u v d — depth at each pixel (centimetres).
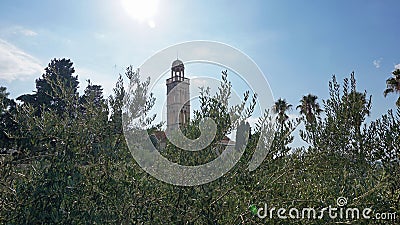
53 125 380
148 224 355
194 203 358
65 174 362
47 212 351
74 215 348
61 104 423
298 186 416
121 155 379
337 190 425
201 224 363
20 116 384
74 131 380
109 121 400
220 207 362
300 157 432
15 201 354
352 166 582
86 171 366
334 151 599
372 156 580
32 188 352
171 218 354
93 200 361
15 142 381
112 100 410
